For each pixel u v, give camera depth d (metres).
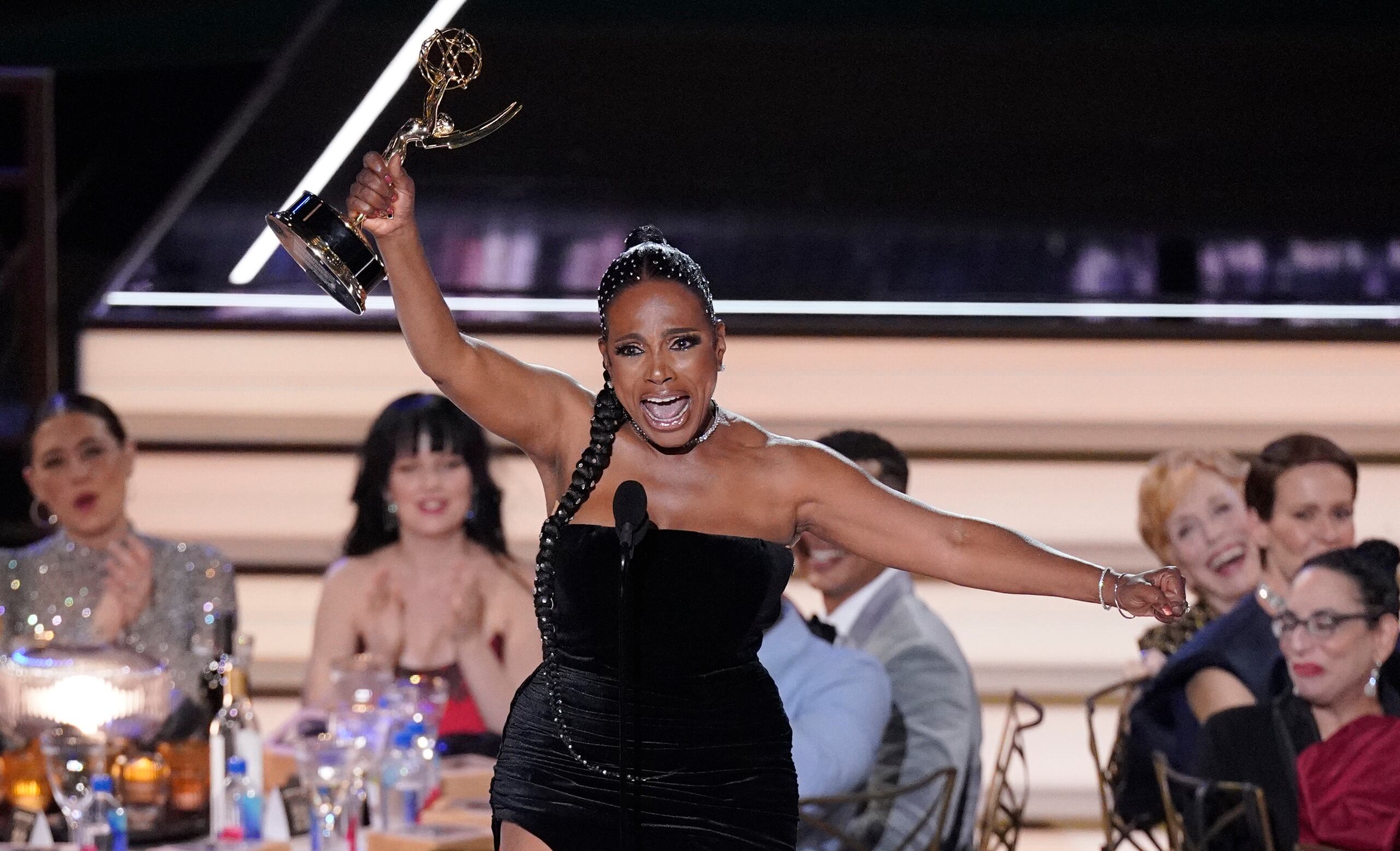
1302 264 24.47
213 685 15.04
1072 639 23.27
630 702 8.70
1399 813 13.89
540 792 8.85
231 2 21.34
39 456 17.78
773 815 8.88
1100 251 24.39
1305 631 14.80
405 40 22.05
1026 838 22.48
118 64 21.81
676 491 8.97
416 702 14.80
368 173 8.47
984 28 22.73
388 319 24.11
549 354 23.86
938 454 23.72
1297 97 23.14
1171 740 16.06
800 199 24.00
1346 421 23.94
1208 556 17.56
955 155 23.78
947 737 15.37
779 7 22.58
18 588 17.78
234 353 24.00
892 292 24.52
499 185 23.55
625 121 23.31
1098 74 23.05
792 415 24.03
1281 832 14.67
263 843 12.84
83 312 23.64
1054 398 24.05
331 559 23.64
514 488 23.44
